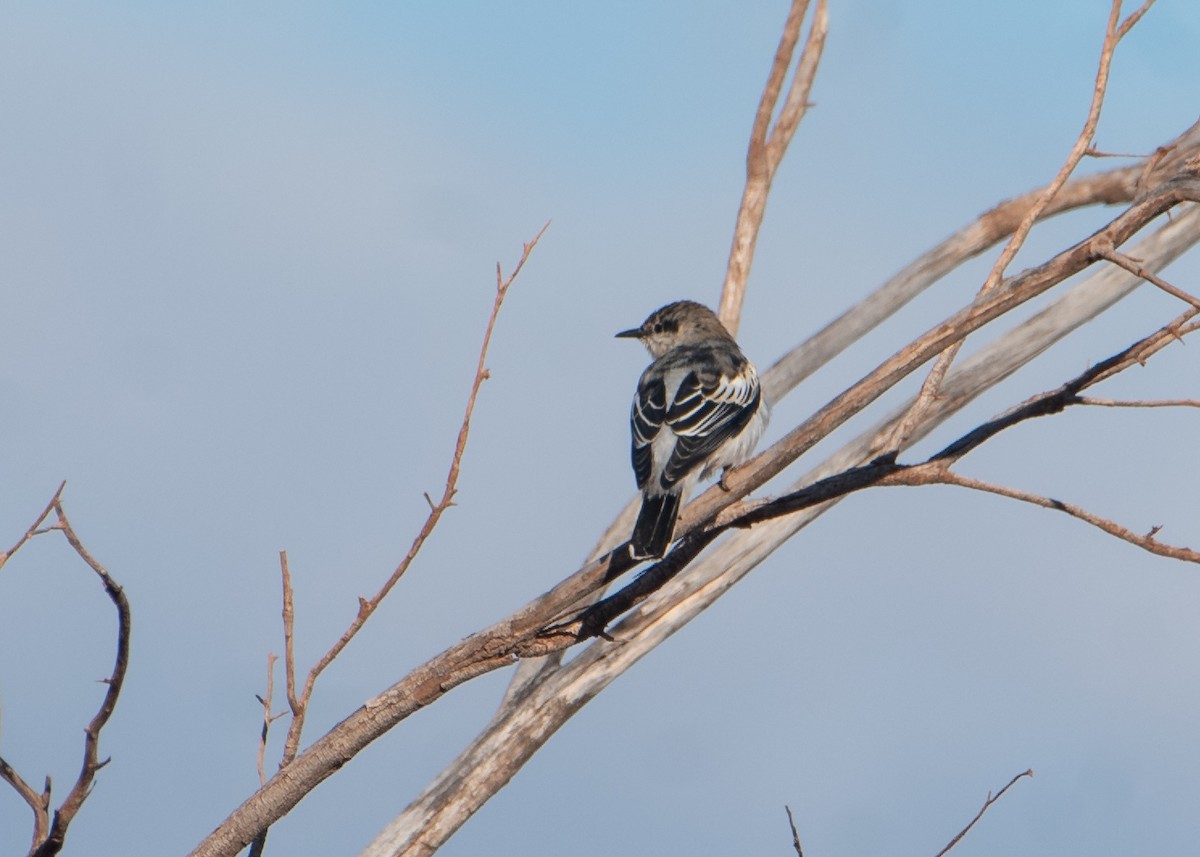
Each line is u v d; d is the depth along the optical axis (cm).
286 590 800
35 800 759
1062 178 862
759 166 1571
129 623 748
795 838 939
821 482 921
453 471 779
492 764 1248
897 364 856
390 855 1210
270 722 813
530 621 870
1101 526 838
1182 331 846
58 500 739
